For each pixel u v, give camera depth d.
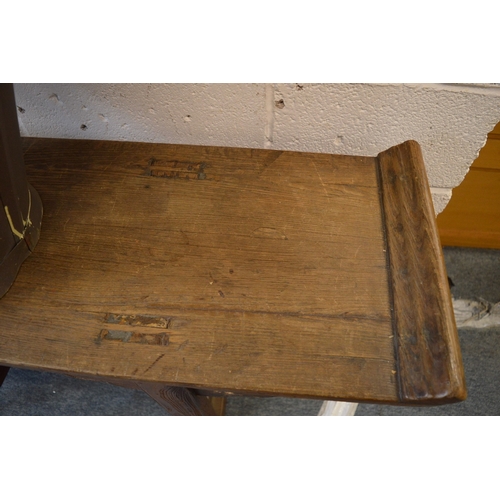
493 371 1.26
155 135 0.88
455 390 0.51
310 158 0.74
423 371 0.53
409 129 0.81
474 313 1.35
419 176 0.68
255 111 0.80
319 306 0.59
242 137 0.86
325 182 0.71
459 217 1.36
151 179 0.72
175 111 0.82
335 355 0.55
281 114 0.80
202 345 0.57
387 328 0.57
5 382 1.25
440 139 0.83
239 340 0.57
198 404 0.83
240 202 0.70
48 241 0.66
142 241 0.66
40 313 0.60
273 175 0.72
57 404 1.22
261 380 0.54
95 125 0.87
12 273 0.61
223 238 0.66
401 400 0.53
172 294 0.61
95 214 0.69
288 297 0.60
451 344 0.53
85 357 0.56
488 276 1.40
